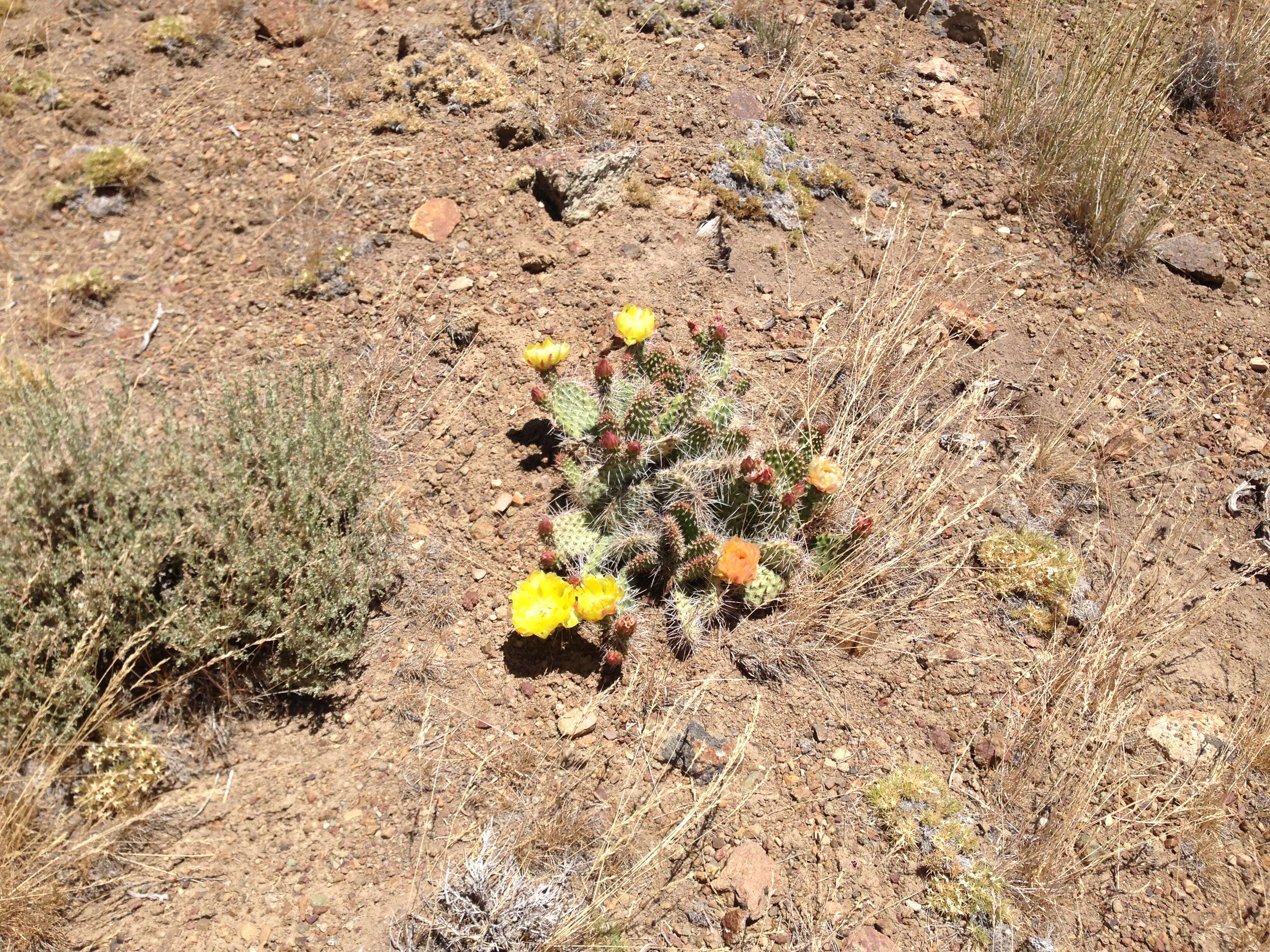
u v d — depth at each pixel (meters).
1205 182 1.94
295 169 1.70
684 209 1.68
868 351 1.46
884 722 1.24
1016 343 1.64
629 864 1.10
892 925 1.09
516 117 1.73
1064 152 1.83
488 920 1.02
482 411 1.44
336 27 1.94
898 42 2.08
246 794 1.12
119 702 1.14
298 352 1.48
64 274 1.55
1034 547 1.40
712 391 1.37
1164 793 1.21
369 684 1.21
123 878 1.06
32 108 1.75
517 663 1.23
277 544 1.19
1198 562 1.35
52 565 1.15
